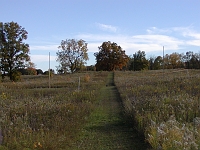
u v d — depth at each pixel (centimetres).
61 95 2042
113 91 2558
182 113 1101
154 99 1440
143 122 993
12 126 954
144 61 8894
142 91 2056
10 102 1738
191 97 1470
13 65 5528
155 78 3391
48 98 1934
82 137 956
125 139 920
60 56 8038
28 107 1380
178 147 659
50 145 779
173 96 1527
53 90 2659
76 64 8069
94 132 1023
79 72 7325
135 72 5994
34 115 1222
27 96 2162
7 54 5453
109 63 8612
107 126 1114
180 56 9062
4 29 5506
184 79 2630
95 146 852
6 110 1375
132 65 9281
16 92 2512
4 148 731
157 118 1017
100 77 5109
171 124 859
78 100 1797
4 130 891
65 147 825
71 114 1230
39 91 2588
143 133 930
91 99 1833
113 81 4059
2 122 1024
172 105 1298
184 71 4988
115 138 938
